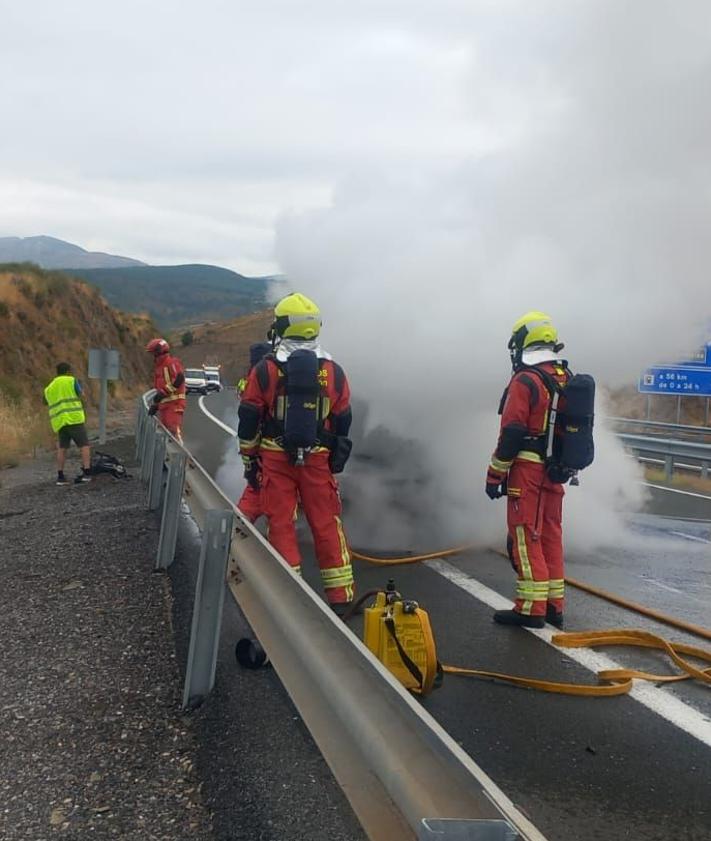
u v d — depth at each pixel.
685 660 5.55
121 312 51.41
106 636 5.64
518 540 6.11
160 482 9.85
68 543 8.59
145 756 3.95
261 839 3.24
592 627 6.22
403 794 2.03
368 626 4.71
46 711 4.46
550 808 3.60
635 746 4.21
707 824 3.49
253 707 4.39
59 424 13.27
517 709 4.66
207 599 4.46
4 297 34.81
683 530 10.38
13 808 3.51
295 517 5.75
